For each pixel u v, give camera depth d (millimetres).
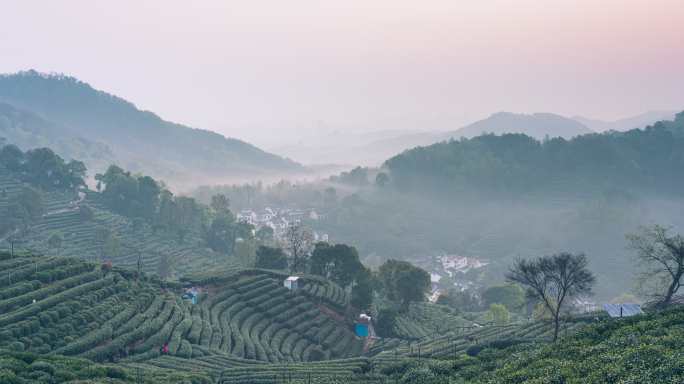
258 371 68750
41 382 49312
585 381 41156
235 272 121312
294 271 140375
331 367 71938
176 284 104812
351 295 126875
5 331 63938
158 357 73250
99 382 50906
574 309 118750
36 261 88250
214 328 88562
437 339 98750
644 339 47969
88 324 74062
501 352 65000
